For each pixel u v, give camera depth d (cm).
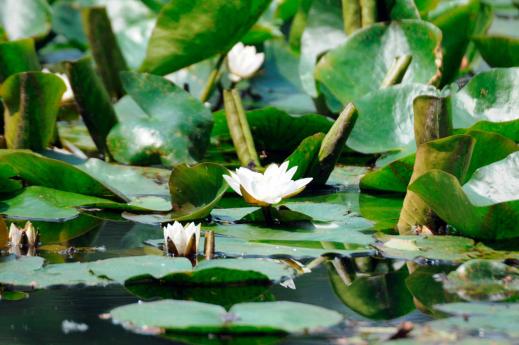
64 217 607
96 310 422
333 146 680
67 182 650
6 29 1166
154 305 406
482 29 1062
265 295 445
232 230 561
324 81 872
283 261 504
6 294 452
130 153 777
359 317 408
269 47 1198
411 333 375
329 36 962
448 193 529
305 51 967
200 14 804
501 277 455
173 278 459
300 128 797
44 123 742
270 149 827
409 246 521
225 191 616
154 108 793
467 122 736
